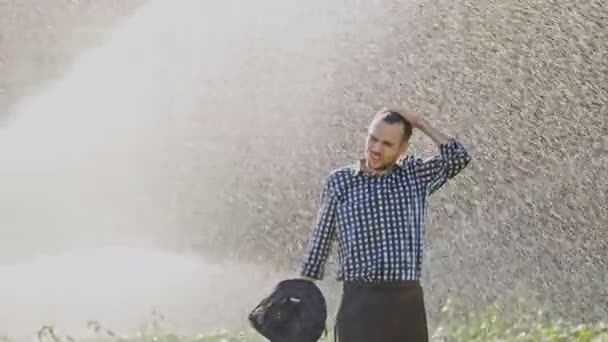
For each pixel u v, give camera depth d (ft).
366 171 22.11
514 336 33.73
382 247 21.76
